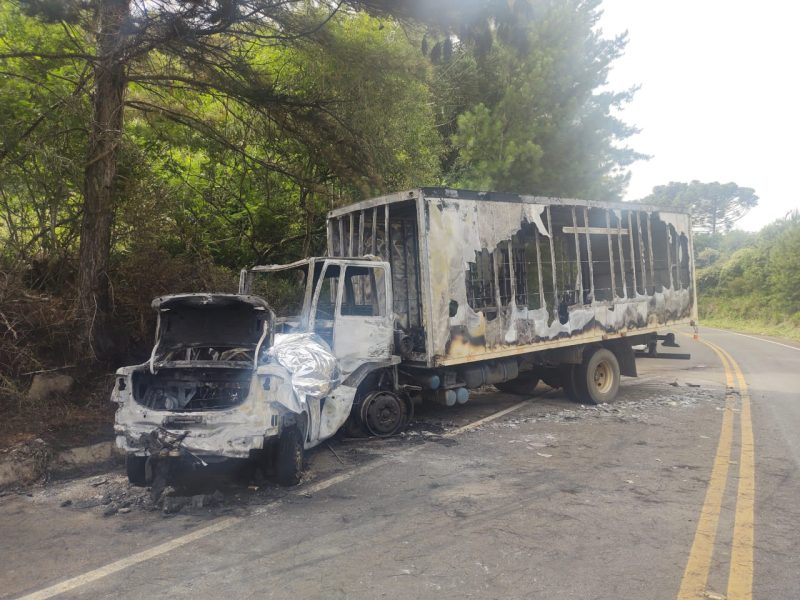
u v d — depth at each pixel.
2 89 7.68
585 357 10.02
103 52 7.72
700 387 11.73
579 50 15.87
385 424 7.71
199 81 9.20
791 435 7.65
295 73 10.36
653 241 11.80
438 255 7.80
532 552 4.16
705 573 3.83
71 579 3.82
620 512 4.94
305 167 11.74
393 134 10.72
